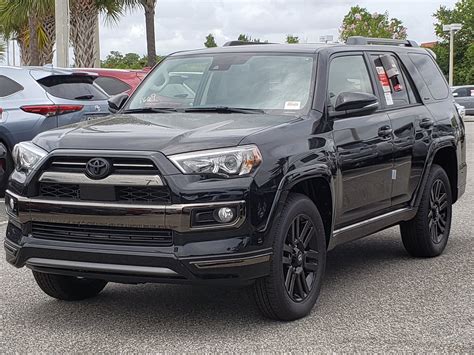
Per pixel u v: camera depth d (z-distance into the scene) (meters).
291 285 5.38
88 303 6.05
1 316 5.70
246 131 5.22
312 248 5.60
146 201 4.92
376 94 6.77
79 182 5.04
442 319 5.51
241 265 4.93
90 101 11.54
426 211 7.32
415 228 7.34
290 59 6.31
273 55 6.41
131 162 4.95
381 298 6.07
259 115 5.79
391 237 8.70
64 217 5.10
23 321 5.57
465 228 9.11
